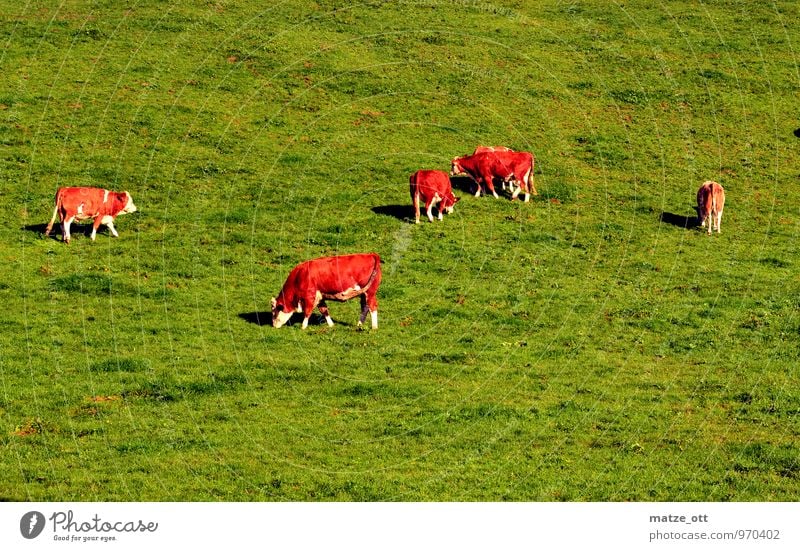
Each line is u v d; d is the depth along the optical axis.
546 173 136.38
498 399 73.31
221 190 123.25
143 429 65.81
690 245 113.88
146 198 118.81
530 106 159.38
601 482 61.16
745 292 99.00
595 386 76.38
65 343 79.69
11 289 90.38
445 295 95.62
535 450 65.44
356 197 123.94
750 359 82.19
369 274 84.62
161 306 88.88
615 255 109.62
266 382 74.38
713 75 173.62
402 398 72.75
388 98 158.38
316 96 156.38
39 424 65.44
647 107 161.88
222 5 186.38
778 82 171.62
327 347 81.44
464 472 62.19
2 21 170.38
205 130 141.00
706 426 69.44
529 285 99.50
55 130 135.88
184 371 75.44
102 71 155.75
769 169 142.38
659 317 91.69
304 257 104.50
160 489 58.25
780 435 68.12
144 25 173.62
